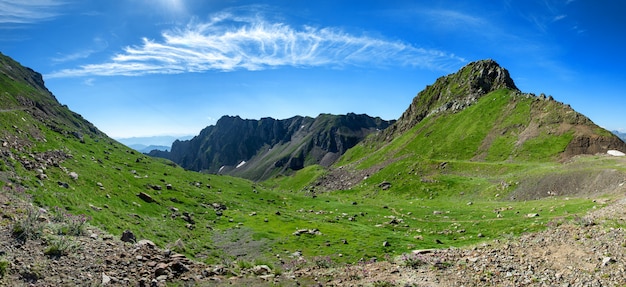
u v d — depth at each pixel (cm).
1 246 1795
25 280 1568
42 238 2052
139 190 7281
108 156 11225
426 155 17862
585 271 2025
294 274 2389
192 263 2330
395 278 2233
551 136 13375
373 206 10062
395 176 15550
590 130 12425
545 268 2164
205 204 8444
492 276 2147
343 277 2302
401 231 6525
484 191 9731
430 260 2597
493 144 15612
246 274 2278
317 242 5425
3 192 3136
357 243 5338
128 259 2114
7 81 15025
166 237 4731
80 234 2419
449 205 8906
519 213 6084
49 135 9188
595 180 7125
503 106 18338
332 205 10831
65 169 6000
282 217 7775
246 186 14000
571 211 5094
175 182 10088
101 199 5462
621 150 10894
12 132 7031
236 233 5969
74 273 1764
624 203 3612
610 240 2400
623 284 1781
